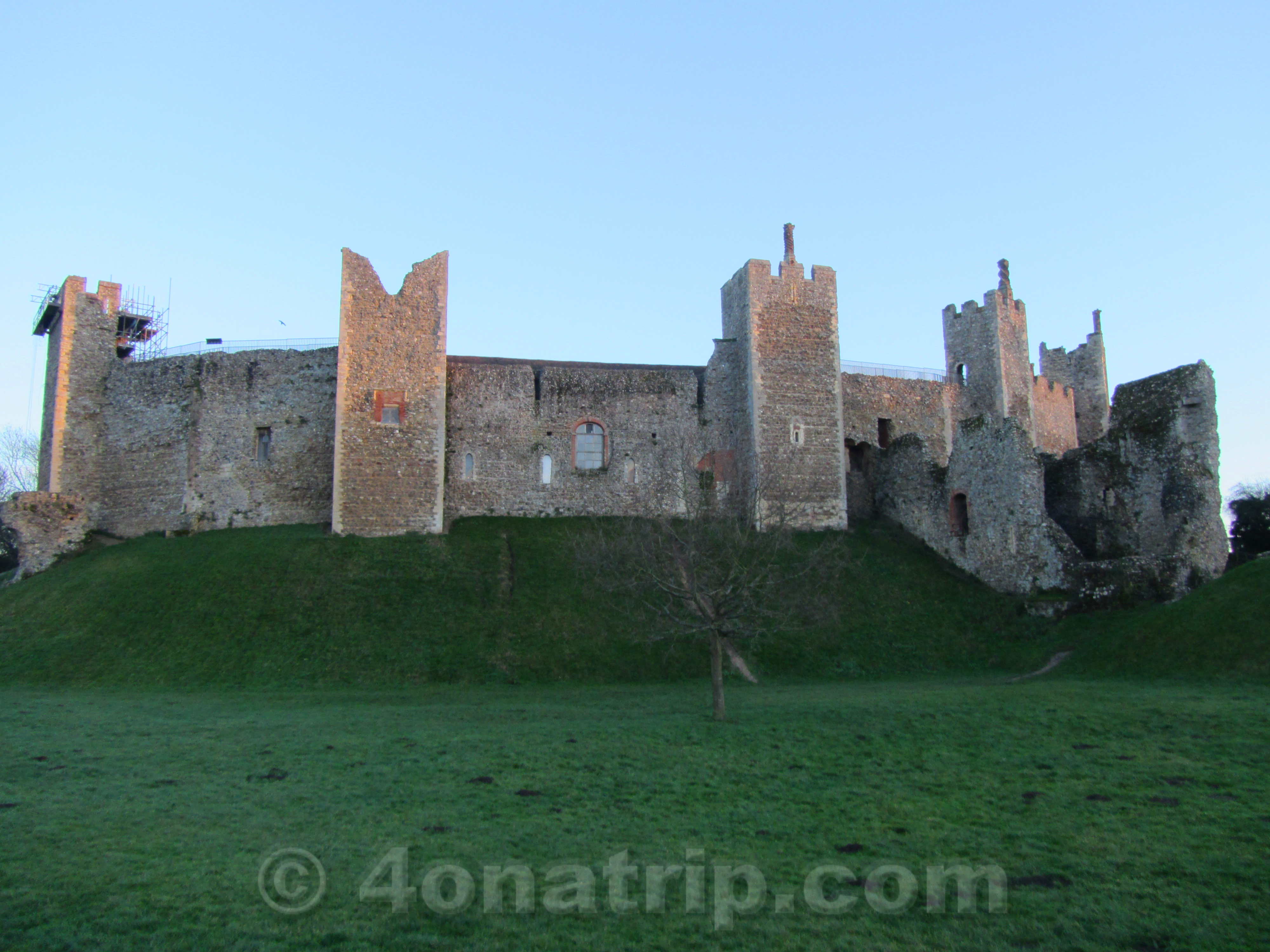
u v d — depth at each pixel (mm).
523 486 38219
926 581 33562
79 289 40781
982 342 50344
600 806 13141
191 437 38531
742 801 13359
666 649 28250
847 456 44594
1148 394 32625
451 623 29000
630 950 8766
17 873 10141
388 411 35500
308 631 28234
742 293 40625
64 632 28469
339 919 9250
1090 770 14484
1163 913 9281
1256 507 43125
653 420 39688
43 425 42938
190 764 15391
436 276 36844
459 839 11641
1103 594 29031
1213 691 19984
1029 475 32469
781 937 9016
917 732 17328
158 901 9523
